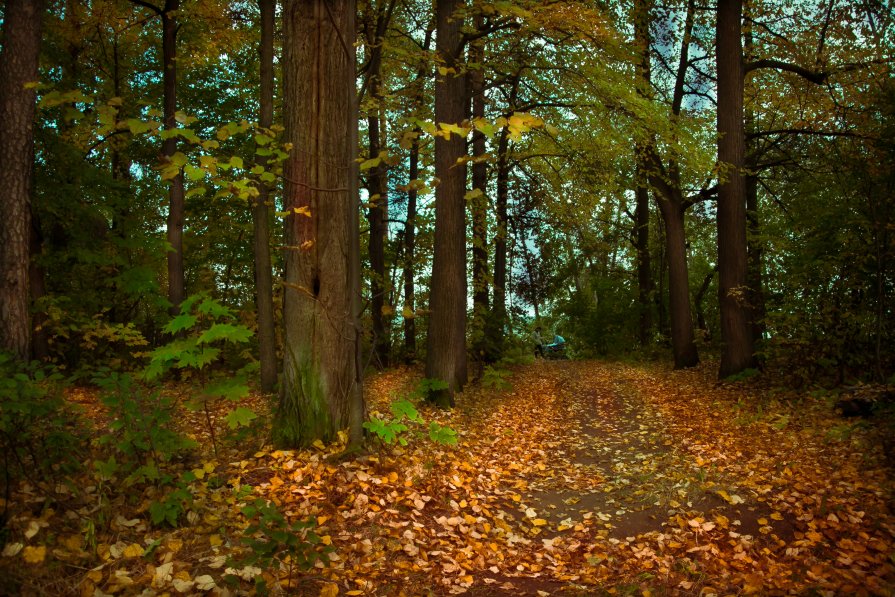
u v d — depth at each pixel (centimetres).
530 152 1473
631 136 1177
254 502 300
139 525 343
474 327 1363
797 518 436
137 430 385
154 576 289
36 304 950
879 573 340
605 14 1077
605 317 2531
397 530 398
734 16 1217
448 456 613
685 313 1634
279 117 1398
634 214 2584
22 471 342
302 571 319
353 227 531
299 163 524
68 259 1123
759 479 529
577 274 2783
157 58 1444
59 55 1126
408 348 1756
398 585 331
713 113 1582
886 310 856
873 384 727
